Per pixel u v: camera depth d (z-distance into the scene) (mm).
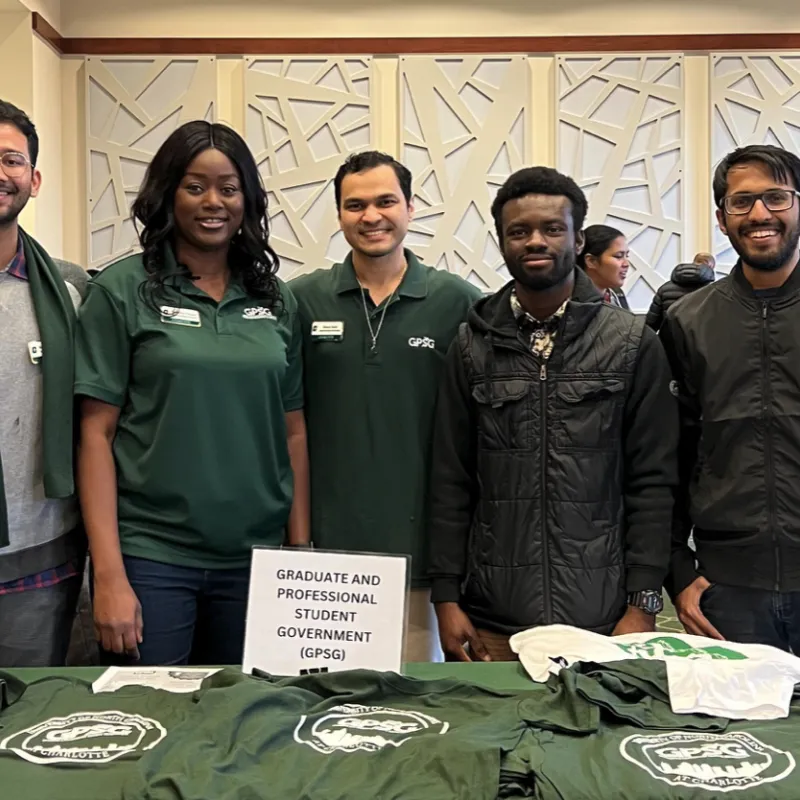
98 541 1705
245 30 4910
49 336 1705
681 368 1898
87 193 4891
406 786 979
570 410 1773
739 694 1215
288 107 4914
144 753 1020
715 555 1830
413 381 2078
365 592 1373
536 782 983
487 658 1820
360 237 2049
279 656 1356
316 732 1121
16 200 1664
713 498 1806
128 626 1675
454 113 4949
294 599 1374
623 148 4949
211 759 1010
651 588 1766
